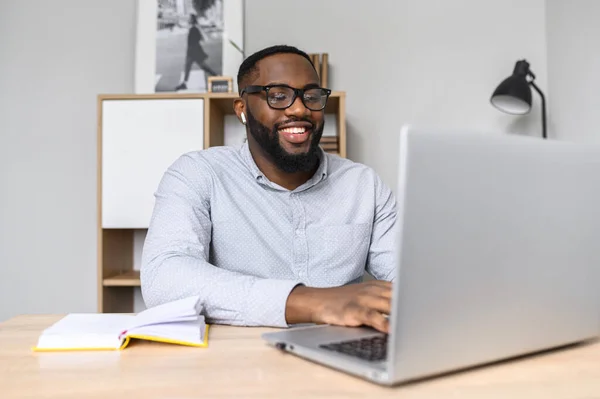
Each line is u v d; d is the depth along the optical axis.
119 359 0.69
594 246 0.68
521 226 0.60
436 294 0.54
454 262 0.55
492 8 2.66
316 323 0.85
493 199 0.57
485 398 0.53
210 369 0.63
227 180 1.40
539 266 0.62
